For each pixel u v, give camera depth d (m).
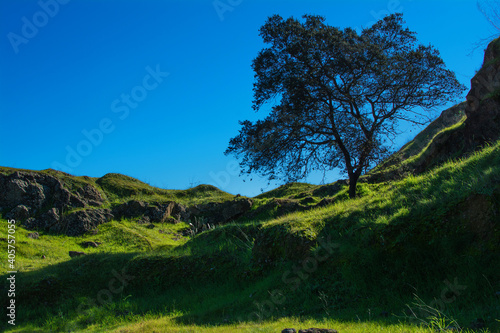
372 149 16.39
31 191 21.22
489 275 5.48
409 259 6.48
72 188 23.98
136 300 9.90
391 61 16.52
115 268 11.27
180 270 10.80
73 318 9.09
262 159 16.84
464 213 6.33
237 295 8.76
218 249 11.49
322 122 17.27
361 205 9.04
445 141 15.60
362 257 7.11
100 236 19.48
